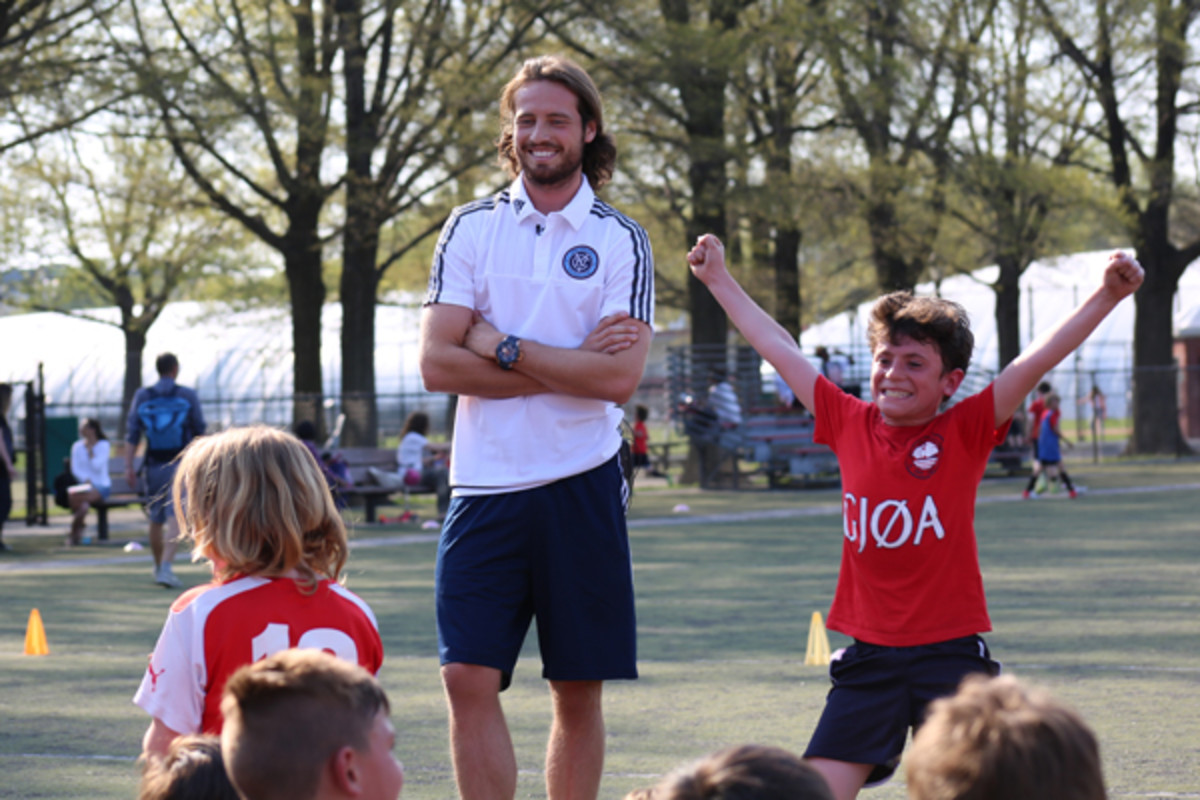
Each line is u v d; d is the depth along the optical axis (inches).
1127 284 243.1
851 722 244.7
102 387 3430.1
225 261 2719.0
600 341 270.1
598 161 287.7
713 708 429.1
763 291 2133.4
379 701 144.3
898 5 1726.1
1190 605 644.1
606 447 272.7
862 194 1852.9
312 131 1566.2
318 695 138.8
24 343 3727.9
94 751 382.3
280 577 210.8
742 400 1748.3
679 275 2466.8
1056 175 1860.2
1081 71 2068.2
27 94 1418.6
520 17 1638.8
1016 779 106.1
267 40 1502.2
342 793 139.7
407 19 1647.4
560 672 268.7
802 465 1721.2
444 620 267.4
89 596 784.3
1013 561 850.1
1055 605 650.8
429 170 1740.9
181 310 3383.4
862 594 249.3
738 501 1526.8
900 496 245.8
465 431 274.7
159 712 208.2
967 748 108.1
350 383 1883.6
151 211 2036.2
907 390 249.3
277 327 3267.7
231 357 3383.4
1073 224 2074.3
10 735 404.8
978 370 2063.2
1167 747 362.3
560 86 277.1
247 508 206.5
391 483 1346.0
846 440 257.9
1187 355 2869.1
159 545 836.6
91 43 1473.9
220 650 206.7
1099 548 919.0
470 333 273.0
